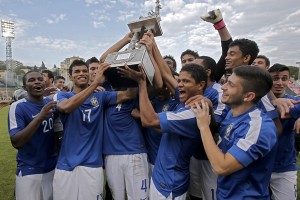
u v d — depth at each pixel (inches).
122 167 122.7
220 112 111.2
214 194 118.4
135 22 109.3
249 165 75.4
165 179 100.5
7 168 267.3
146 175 126.4
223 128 87.2
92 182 115.3
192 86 99.6
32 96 128.2
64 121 120.1
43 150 126.4
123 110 122.9
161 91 128.4
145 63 95.0
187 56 182.2
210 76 124.5
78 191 114.4
